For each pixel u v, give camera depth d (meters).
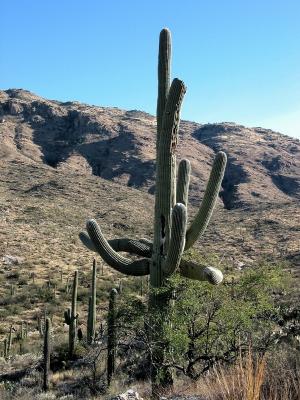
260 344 7.94
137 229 73.00
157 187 9.20
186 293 8.66
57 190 89.06
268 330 8.45
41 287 42.69
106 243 9.45
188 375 8.14
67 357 19.61
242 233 67.94
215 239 65.31
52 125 159.25
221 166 9.11
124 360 13.20
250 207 92.88
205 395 4.70
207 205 9.14
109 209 82.69
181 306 8.47
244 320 8.22
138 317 8.51
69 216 75.25
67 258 55.25
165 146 9.06
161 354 8.27
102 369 14.45
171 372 8.24
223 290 8.65
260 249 56.91
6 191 85.75
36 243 59.28
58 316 36.00
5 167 103.38
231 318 8.31
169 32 9.38
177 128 9.06
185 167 9.70
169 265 8.55
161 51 9.36
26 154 137.50
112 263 9.42
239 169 131.38
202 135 184.12
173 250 8.42
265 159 142.25
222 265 10.92
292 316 10.30
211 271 8.25
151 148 142.62
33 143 147.88
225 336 8.36
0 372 20.22
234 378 4.19
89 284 44.50
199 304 8.46
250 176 125.94
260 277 9.05
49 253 56.03
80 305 38.25
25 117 165.25
